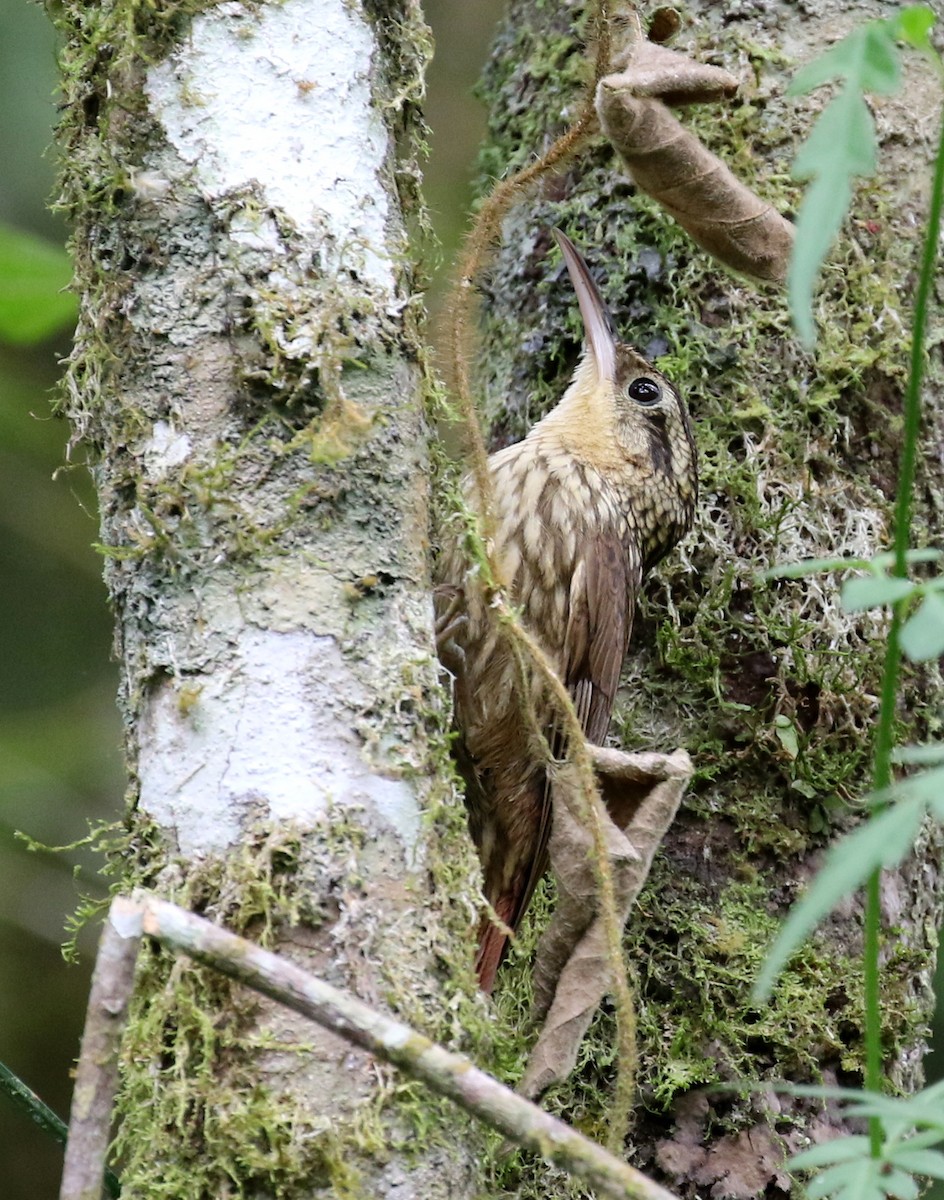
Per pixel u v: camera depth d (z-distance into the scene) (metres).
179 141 5.59
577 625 8.14
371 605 5.44
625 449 8.37
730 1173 7.33
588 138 6.59
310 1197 4.85
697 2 8.58
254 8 5.71
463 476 6.72
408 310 5.82
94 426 5.73
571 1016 5.73
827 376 8.24
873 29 3.83
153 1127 5.00
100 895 11.82
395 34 6.13
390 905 5.19
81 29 5.82
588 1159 4.38
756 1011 7.54
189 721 5.27
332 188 5.67
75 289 5.86
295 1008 4.45
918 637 3.83
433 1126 5.05
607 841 5.79
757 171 8.34
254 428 5.44
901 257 8.48
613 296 8.59
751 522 8.07
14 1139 12.09
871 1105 4.17
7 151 10.80
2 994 12.21
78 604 12.59
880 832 3.65
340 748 5.25
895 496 8.33
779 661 7.92
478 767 7.89
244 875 5.07
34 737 12.15
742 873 7.76
